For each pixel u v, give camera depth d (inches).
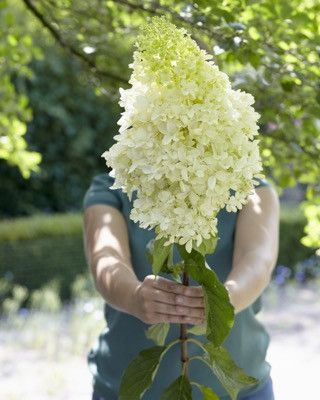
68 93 496.1
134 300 76.1
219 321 68.9
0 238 383.6
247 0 101.0
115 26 139.1
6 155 166.6
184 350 74.4
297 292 418.3
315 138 126.2
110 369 89.4
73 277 400.2
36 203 499.2
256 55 102.6
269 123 123.0
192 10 104.4
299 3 104.2
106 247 85.7
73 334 293.6
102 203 90.3
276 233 87.7
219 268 87.5
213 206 64.8
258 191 89.8
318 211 130.3
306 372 257.1
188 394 73.5
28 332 303.3
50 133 498.0
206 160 63.7
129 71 148.5
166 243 66.2
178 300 72.3
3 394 231.1
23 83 480.7
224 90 64.5
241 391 87.9
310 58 105.2
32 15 159.3
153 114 63.6
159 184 64.6
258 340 90.2
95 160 513.3
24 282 387.2
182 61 64.2
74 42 150.0
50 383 237.6
